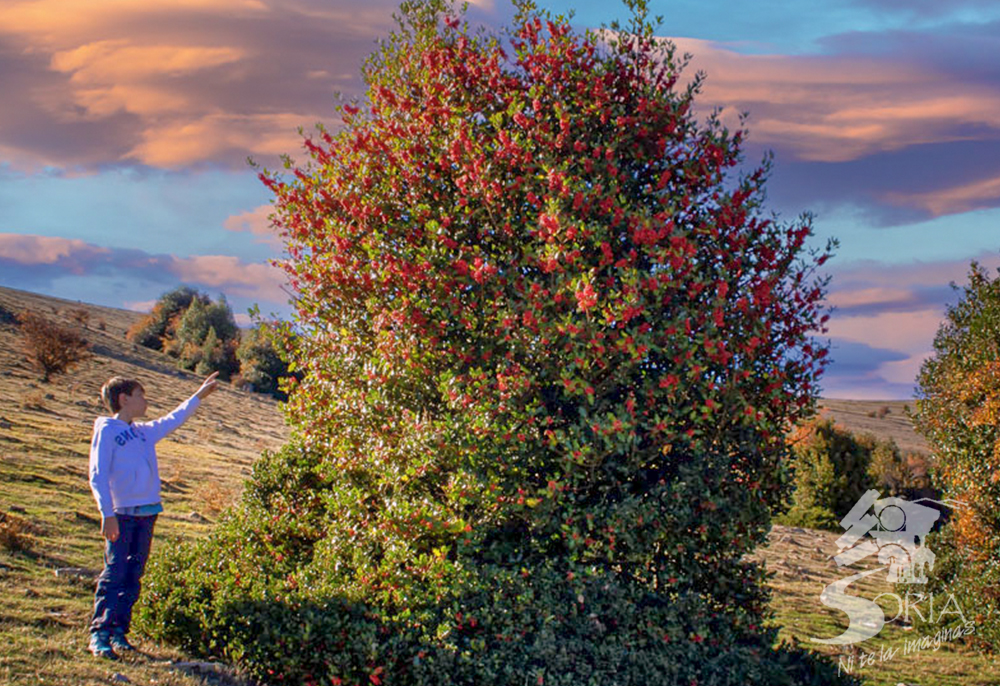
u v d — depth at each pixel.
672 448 8.57
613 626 8.00
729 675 7.84
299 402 10.05
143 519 7.42
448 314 8.58
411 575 7.88
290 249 9.89
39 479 20.05
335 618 7.72
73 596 9.73
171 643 8.33
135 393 7.42
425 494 8.73
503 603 7.79
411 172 9.09
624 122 8.88
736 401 8.27
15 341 65.69
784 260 8.85
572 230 7.96
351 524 8.68
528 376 8.24
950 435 19.30
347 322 9.48
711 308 8.41
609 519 7.89
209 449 39.50
